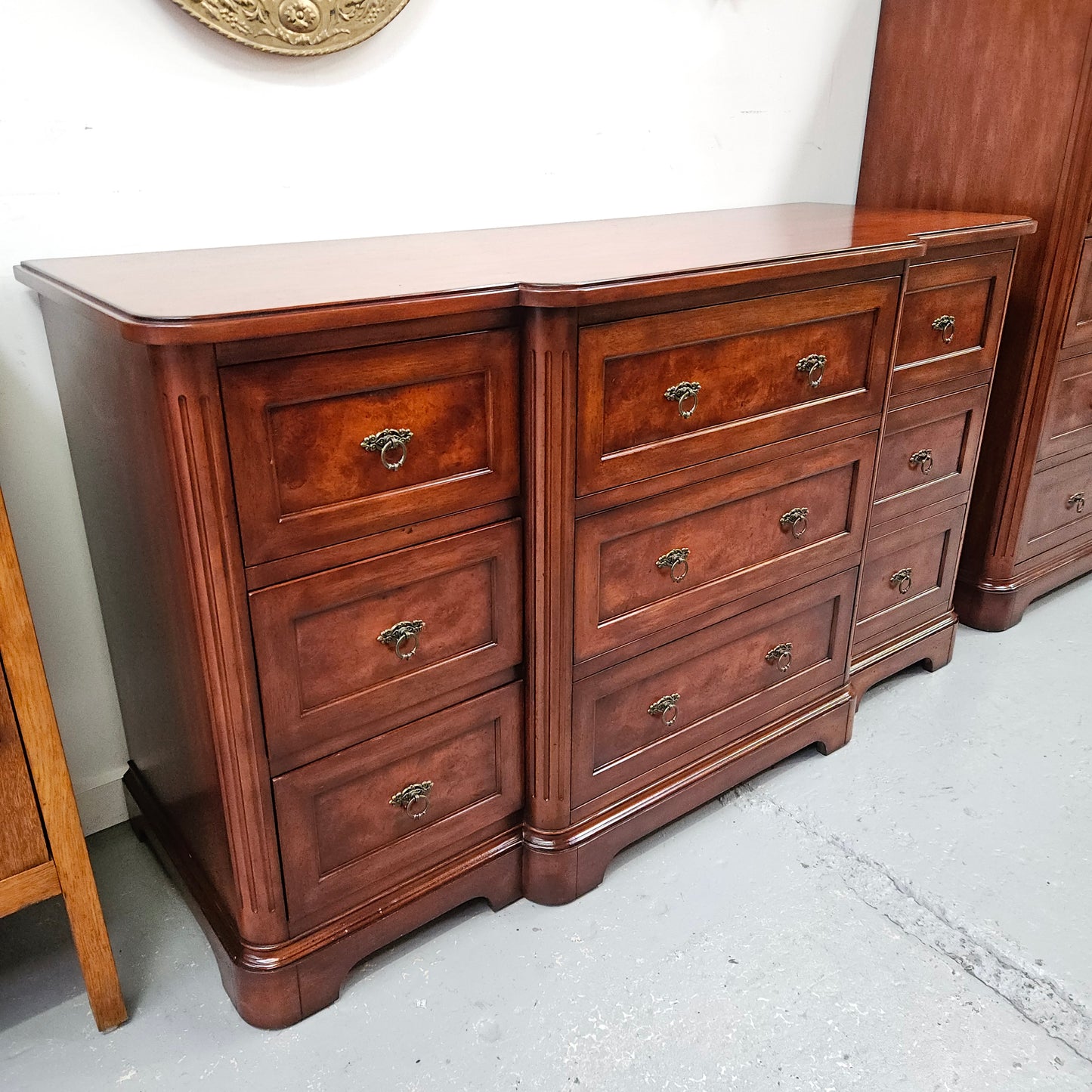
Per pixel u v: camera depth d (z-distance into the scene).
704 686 1.62
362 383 1.08
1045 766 1.85
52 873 1.19
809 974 1.39
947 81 2.08
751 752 1.72
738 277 1.30
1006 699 2.07
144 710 1.46
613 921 1.49
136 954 1.43
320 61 1.47
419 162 1.62
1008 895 1.53
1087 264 2.05
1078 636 2.34
